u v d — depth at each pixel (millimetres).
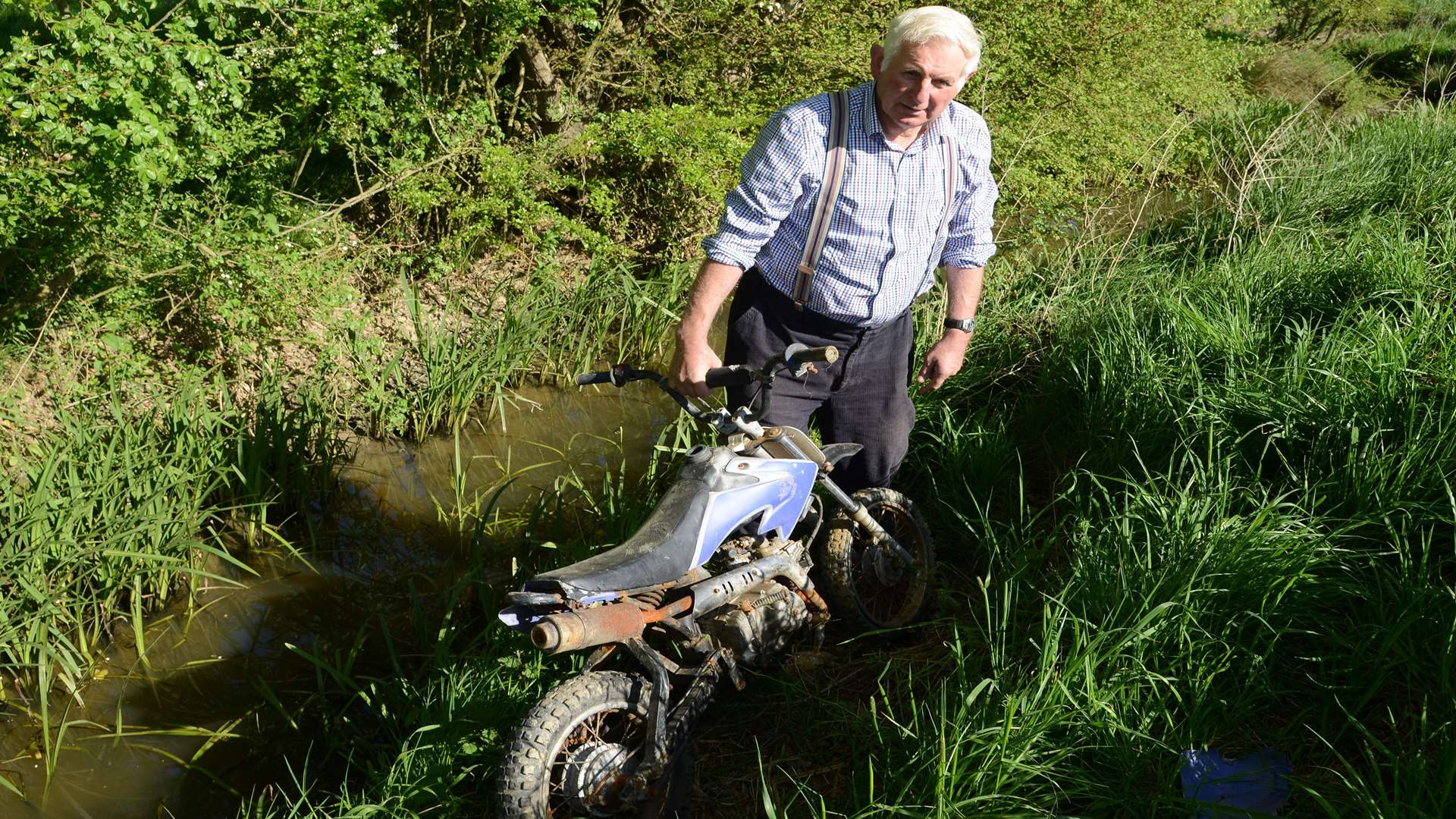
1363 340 4285
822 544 3514
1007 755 2697
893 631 3562
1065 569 3580
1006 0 8000
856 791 2797
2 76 3910
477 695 3113
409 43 6465
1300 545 3143
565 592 2469
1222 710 2875
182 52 4523
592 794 2566
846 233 3043
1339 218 6855
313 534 4383
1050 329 5199
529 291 6121
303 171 6473
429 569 4250
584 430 5426
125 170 4520
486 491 4828
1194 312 4715
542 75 6996
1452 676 2723
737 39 7359
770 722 3242
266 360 5258
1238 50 10883
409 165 6184
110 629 3891
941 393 4727
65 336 5008
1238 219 6648
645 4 7211
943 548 4039
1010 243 7125
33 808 3125
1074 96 8508
